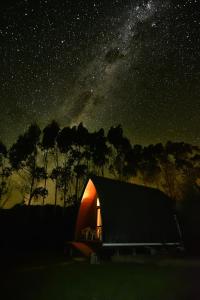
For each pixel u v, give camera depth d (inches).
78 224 738.2
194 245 861.8
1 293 357.1
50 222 1279.5
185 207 968.3
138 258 666.2
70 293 362.9
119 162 1627.7
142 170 1647.4
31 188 1392.7
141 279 447.2
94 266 569.9
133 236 697.6
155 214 805.9
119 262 622.2
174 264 595.5
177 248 814.5
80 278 451.8
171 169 1658.5
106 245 637.3
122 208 719.7
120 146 1631.4
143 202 802.2
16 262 619.5
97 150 1582.2
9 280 432.1
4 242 986.7
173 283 420.5
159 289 386.0
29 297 341.1
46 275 473.7
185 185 1614.2
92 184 741.3
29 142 1482.5
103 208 676.7
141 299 340.2
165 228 807.1
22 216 1349.7
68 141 1539.1
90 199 750.5
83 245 686.5
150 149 1672.0
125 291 375.6
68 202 1466.5
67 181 1504.7
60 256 707.4
